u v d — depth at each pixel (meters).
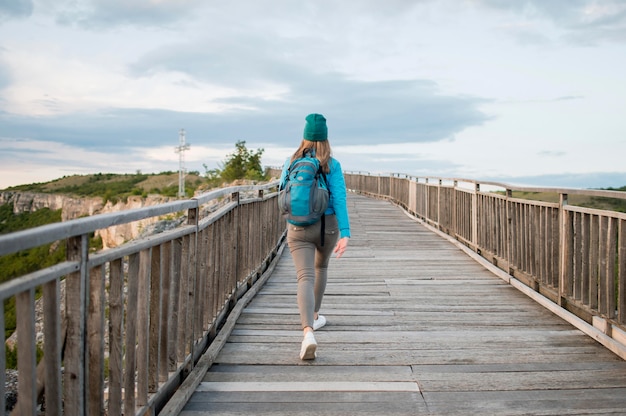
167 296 2.92
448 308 5.29
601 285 4.05
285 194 3.60
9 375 4.23
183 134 64.44
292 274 7.19
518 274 6.42
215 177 42.50
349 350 3.98
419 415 2.90
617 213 3.76
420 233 11.59
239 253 5.40
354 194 27.09
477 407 2.99
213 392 3.19
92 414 2.06
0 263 3.17
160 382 2.89
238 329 4.51
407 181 16.47
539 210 5.47
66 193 108.69
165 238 2.78
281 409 2.97
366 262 8.09
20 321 1.59
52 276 1.68
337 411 2.95
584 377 3.42
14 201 124.19
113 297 2.24
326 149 3.72
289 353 3.90
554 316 4.95
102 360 2.09
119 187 97.00
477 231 8.33
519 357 3.81
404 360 3.76
